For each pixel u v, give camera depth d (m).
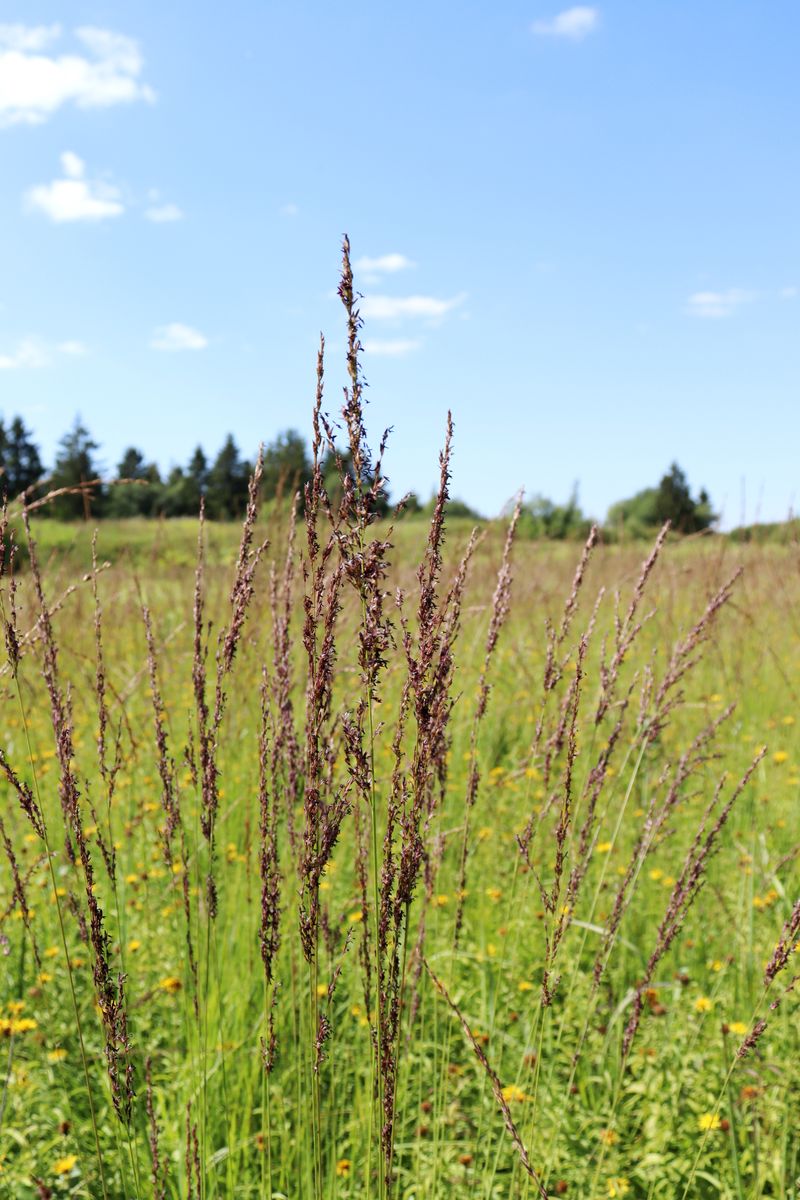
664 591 6.81
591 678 5.41
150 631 2.42
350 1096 3.00
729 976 3.55
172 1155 2.69
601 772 2.46
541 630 6.62
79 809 2.17
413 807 1.65
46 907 3.84
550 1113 2.85
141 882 3.98
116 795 4.63
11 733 5.73
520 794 4.91
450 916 3.89
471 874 4.13
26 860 4.17
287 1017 3.10
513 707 5.72
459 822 4.31
